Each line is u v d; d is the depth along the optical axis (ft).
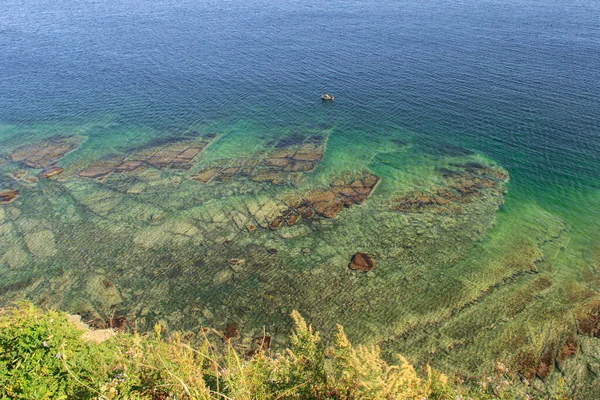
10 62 185.06
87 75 167.94
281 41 205.36
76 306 63.31
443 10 271.90
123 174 99.71
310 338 30.86
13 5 332.60
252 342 56.85
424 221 80.18
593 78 143.54
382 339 56.54
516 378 50.49
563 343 54.54
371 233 77.05
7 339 27.48
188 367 27.27
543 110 123.75
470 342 55.62
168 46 202.80
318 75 159.94
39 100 145.89
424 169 99.04
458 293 63.26
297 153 108.27
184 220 81.97
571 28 213.66
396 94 140.87
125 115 133.69
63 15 286.05
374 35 211.20
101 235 78.33
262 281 66.80
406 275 67.05
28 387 24.30
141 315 61.52
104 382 26.03
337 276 67.31
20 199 90.12
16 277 69.00
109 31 235.81
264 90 149.07
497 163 100.58
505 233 76.59
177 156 108.17
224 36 218.79
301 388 27.63
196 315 61.26
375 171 98.58
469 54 175.63
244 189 92.12
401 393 26.66
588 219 80.48
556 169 96.99
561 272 66.90
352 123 123.85
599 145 104.94
